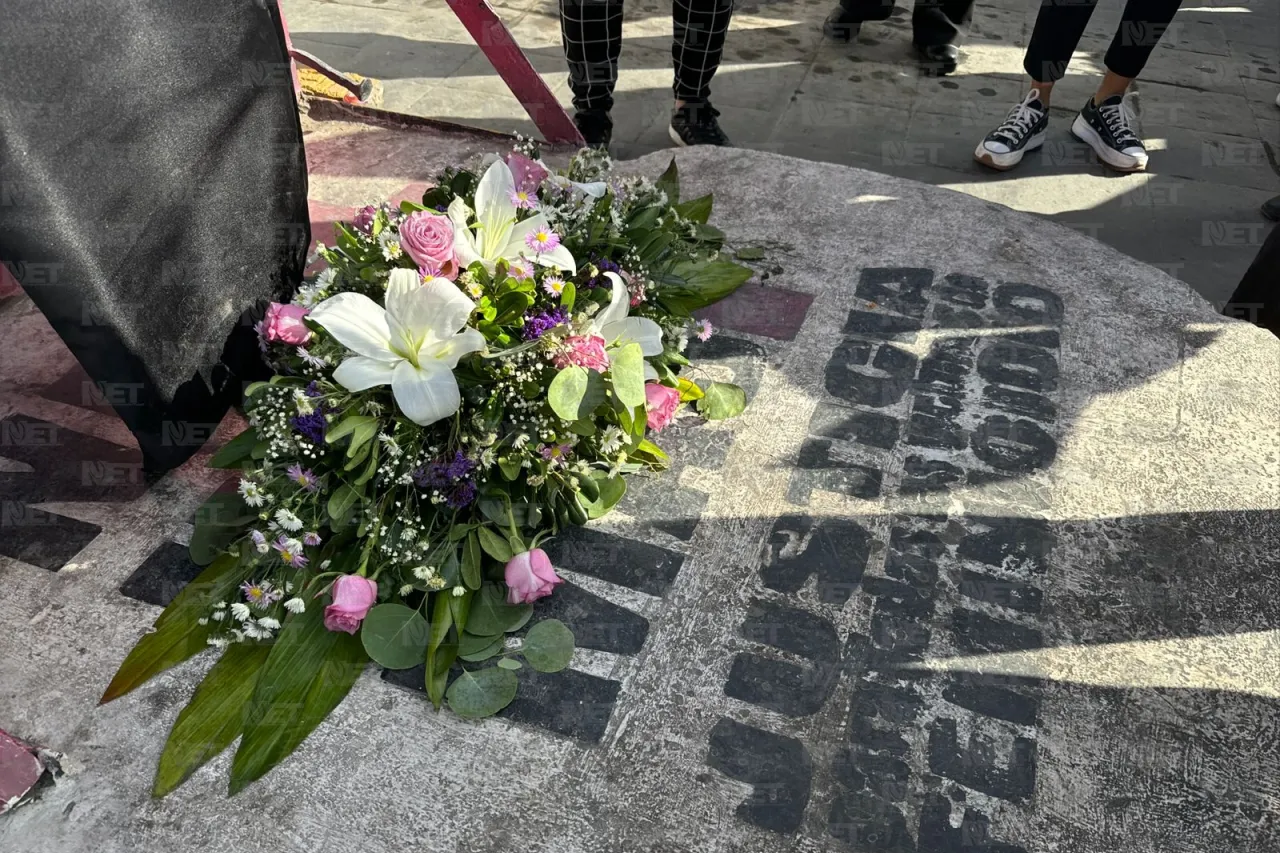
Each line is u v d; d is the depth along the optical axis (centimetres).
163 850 118
